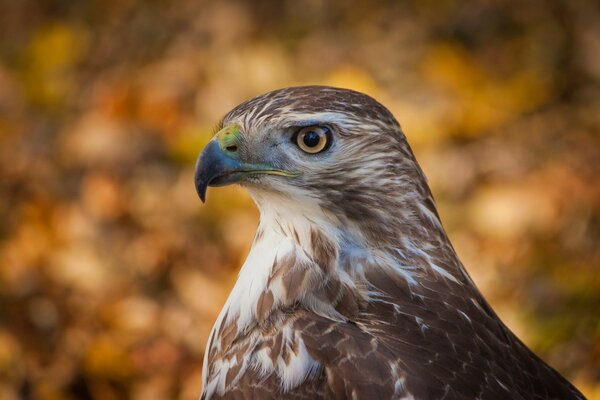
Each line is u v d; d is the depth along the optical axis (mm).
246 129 6605
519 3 14484
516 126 13273
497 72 13922
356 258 6375
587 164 12664
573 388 6484
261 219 6734
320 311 6254
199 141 13352
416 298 6289
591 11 14219
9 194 13109
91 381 11086
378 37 14336
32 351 11258
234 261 12180
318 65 14070
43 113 14188
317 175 6449
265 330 6246
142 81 14297
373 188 6453
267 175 6539
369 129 6457
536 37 14180
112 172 13188
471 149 12992
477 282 11336
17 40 15242
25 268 12070
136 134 13609
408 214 6484
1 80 14656
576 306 10695
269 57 14148
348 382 5785
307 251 6418
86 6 15406
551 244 11781
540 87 13664
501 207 12156
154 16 15070
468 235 12047
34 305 11711
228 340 6422
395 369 5773
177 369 11148
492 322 6438
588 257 11484
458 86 13648
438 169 12734
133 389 11031
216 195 12734
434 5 14633
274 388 6020
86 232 12531
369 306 6227
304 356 5969
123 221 12664
